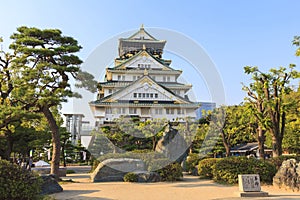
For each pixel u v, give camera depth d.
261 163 15.37
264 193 11.03
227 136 26.34
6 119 15.02
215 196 10.83
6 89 16.39
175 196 10.76
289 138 30.73
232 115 23.69
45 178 11.95
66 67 15.84
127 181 15.48
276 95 19.03
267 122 18.77
